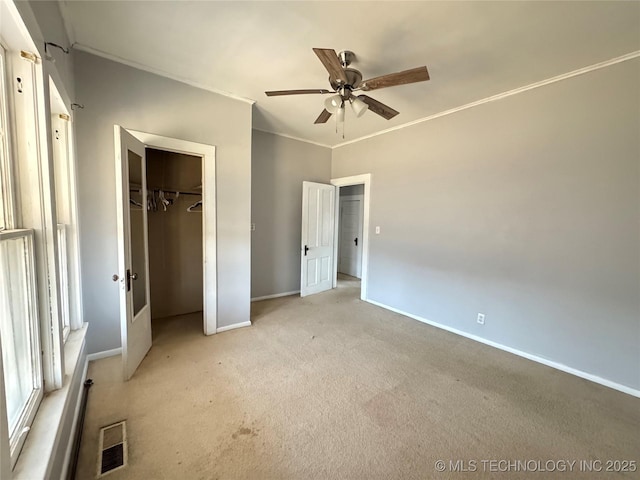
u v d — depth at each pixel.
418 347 2.96
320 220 4.98
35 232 1.37
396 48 2.16
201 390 2.13
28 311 1.33
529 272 2.76
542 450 1.65
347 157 4.83
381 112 2.42
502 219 2.93
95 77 2.35
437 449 1.64
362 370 2.48
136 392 2.08
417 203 3.74
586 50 2.13
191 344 2.88
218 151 3.00
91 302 2.46
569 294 2.52
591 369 2.42
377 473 1.48
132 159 2.45
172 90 2.69
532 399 2.12
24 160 1.34
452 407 2.01
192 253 3.77
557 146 2.54
